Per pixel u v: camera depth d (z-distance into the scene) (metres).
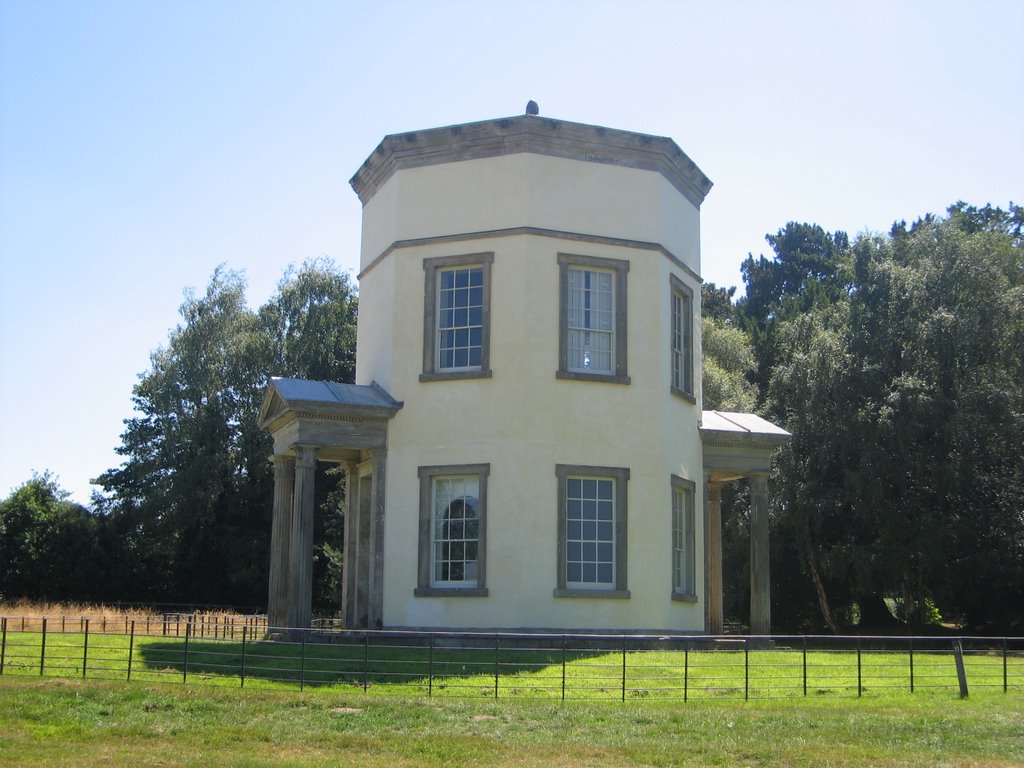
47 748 14.23
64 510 60.94
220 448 61.22
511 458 26.25
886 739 15.16
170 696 17.03
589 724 15.81
